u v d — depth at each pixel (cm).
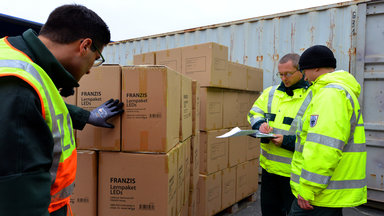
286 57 191
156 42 419
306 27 317
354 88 137
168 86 127
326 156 122
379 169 281
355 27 289
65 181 78
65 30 75
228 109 282
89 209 129
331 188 129
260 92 346
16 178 54
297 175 148
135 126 126
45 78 68
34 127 59
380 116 281
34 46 69
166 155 124
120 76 127
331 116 124
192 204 207
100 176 130
